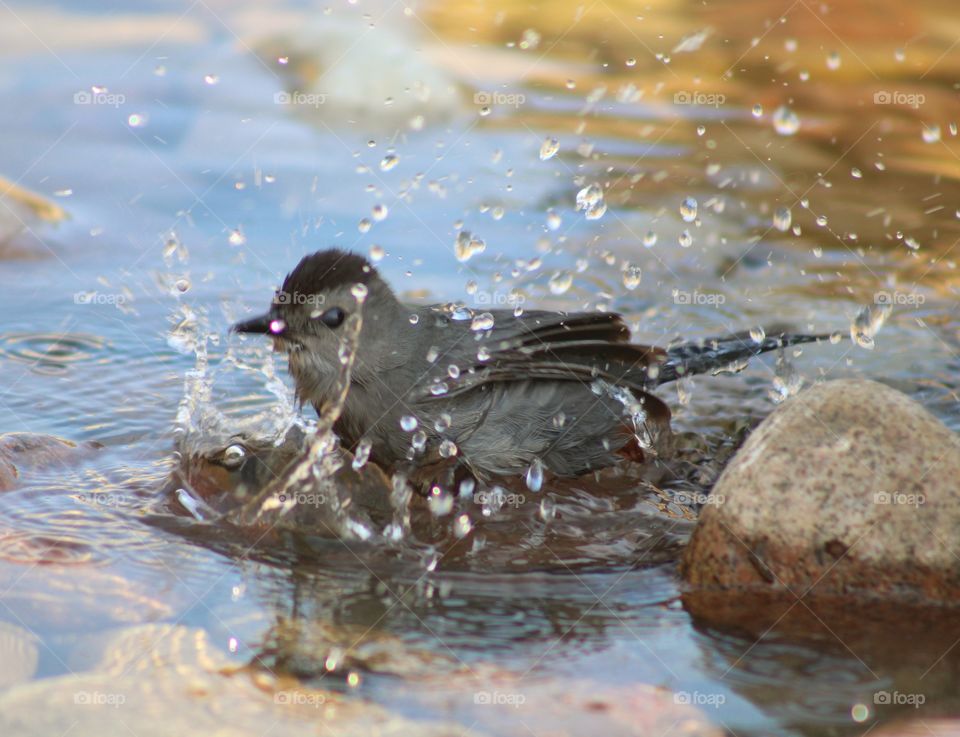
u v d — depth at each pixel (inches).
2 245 551.8
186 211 608.4
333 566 312.7
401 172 674.2
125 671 253.6
